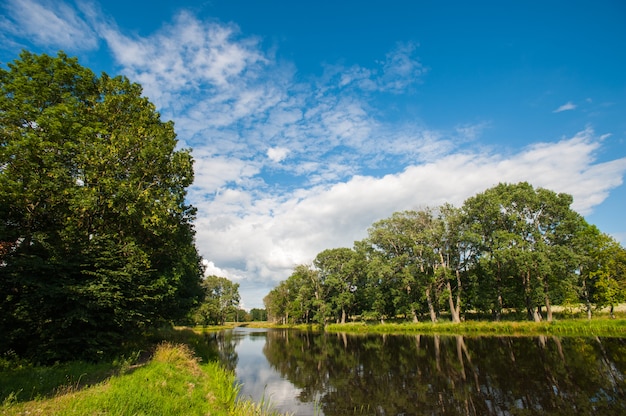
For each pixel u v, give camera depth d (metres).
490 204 40.12
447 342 29.95
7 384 8.38
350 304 66.69
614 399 12.35
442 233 45.47
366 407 13.41
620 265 34.06
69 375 10.20
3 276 11.98
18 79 16.64
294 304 94.25
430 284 46.69
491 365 19.08
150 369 11.50
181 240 21.52
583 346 22.52
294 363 25.34
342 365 23.23
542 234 38.62
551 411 11.63
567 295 35.38
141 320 16.16
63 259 13.52
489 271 40.88
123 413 6.81
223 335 61.31
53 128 15.88
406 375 18.58
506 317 45.28
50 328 12.47
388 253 51.00
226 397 11.55
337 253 68.50
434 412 12.41
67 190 15.17
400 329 46.53
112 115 18.98
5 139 16.06
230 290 116.25
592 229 37.81
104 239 15.01
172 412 7.96
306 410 13.26
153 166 18.78
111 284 13.86
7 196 14.23
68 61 18.94
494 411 12.02
